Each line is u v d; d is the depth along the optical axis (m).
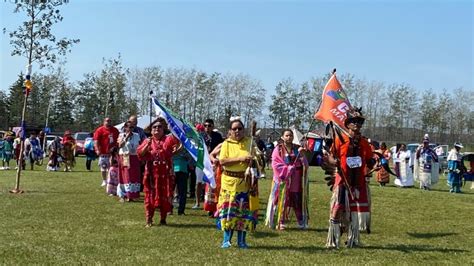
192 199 13.34
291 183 9.56
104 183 15.59
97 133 15.18
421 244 8.39
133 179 12.21
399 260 7.14
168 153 9.30
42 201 11.95
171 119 8.95
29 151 24.19
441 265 6.93
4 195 12.91
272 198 9.56
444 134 61.50
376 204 13.48
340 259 7.06
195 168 11.87
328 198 14.24
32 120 58.84
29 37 17.83
